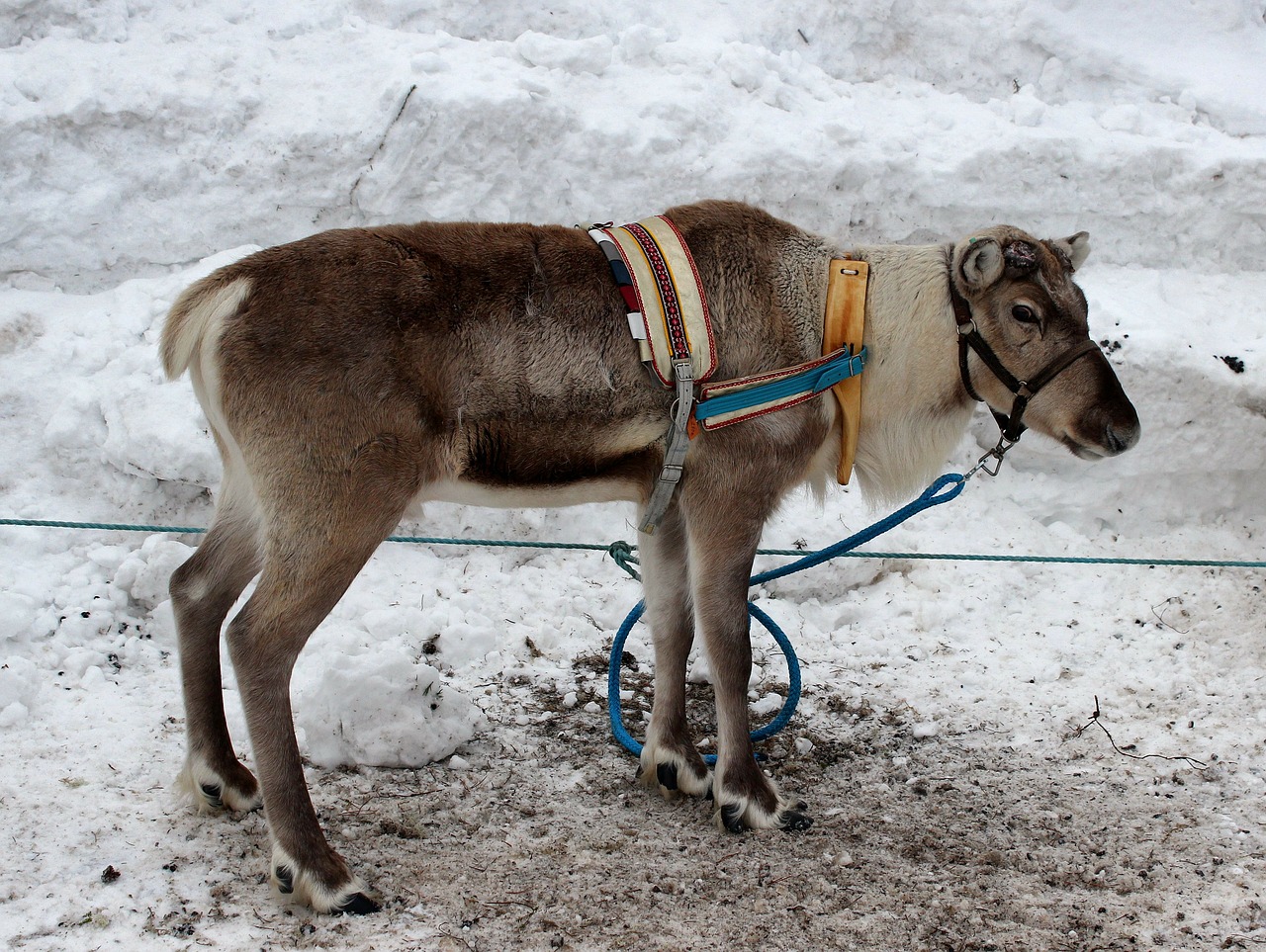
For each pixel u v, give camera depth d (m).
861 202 7.18
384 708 4.60
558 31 7.71
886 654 5.76
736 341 4.24
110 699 4.91
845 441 4.43
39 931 3.55
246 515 4.16
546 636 5.66
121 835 4.07
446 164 6.75
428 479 4.01
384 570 5.91
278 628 3.81
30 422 5.96
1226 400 6.71
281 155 6.69
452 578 5.98
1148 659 5.71
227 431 3.96
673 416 4.11
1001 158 7.26
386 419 3.82
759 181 7.03
